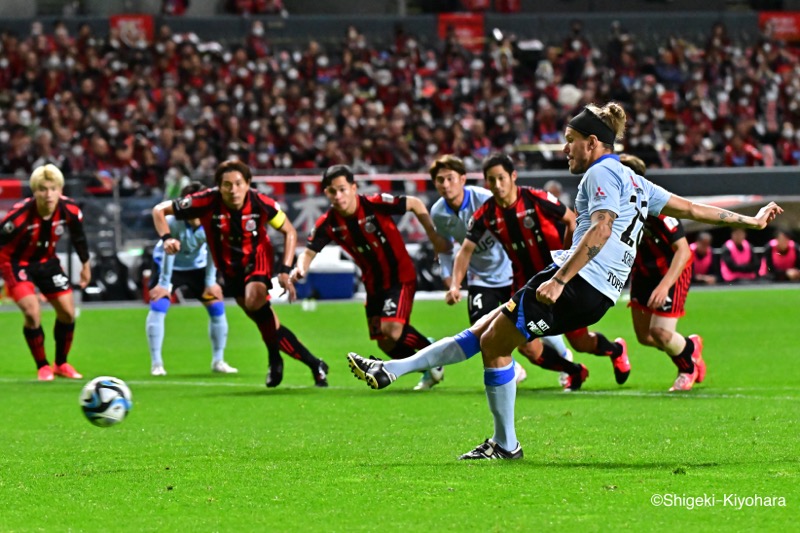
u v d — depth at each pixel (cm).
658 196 2431
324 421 3216
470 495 2064
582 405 3431
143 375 4669
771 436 2719
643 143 10862
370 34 12938
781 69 12825
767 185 9500
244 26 12612
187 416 3378
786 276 8725
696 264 8594
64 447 2805
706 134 11525
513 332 2358
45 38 11412
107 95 11081
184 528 1873
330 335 6066
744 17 13500
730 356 4884
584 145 2319
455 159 3984
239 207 3919
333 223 3903
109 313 7362
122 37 12175
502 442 2464
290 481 2242
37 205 4369
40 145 9656
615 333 5912
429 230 3941
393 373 2395
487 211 3694
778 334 5734
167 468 2423
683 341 3772
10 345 5891
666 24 13388
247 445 2773
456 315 6969
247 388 4141
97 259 8244
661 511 1920
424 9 13788
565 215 3647
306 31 12838
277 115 10694
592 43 13162
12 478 2358
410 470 2327
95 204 8281
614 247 2330
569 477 2212
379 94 11681
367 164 9944
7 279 4466
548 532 1791
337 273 8156
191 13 13000
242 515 1956
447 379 4388
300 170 9131
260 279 3969
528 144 10950
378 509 1973
